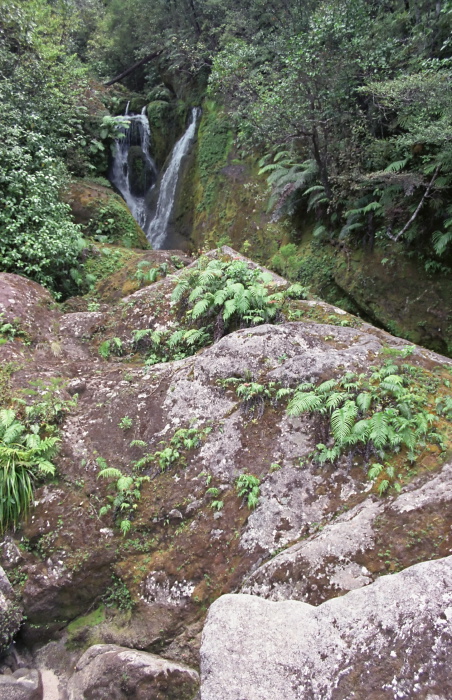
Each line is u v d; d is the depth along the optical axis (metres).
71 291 9.50
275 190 11.71
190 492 5.17
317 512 4.63
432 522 4.01
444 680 2.82
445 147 7.67
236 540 4.74
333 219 10.55
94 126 14.69
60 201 11.51
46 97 11.98
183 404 5.93
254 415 5.51
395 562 3.91
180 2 17.16
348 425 4.80
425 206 8.97
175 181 15.94
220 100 15.04
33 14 12.34
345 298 10.35
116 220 12.10
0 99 10.49
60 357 7.27
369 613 3.26
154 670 4.12
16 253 8.88
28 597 4.85
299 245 11.70
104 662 4.27
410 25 10.36
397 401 5.04
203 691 3.32
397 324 9.30
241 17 14.80
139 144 17.25
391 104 8.48
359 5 9.46
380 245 9.73
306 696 3.09
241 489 5.00
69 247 9.51
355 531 4.17
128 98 18.94
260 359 6.00
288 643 3.34
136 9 19.03
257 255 12.47
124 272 9.60
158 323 7.71
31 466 5.44
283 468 4.98
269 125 9.88
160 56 19.00
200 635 4.40
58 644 4.86
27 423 5.79
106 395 6.32
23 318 7.46
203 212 14.32
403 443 4.74
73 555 4.98
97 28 20.80
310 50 9.01
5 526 5.20
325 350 6.08
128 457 5.64
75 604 4.95
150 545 5.01
